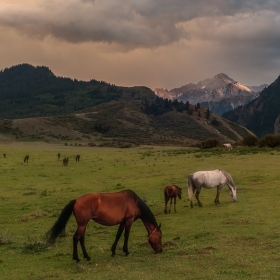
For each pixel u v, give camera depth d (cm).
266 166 3809
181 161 4988
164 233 1568
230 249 1177
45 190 2947
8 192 2977
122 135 18738
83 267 1058
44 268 1100
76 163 5403
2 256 1277
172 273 946
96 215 1142
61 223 1123
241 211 1916
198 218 1836
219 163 4431
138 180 3478
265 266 954
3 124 16712
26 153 7438
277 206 1948
